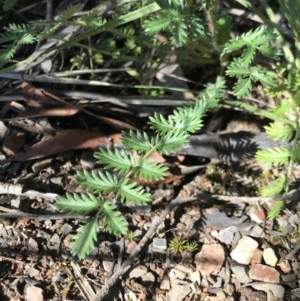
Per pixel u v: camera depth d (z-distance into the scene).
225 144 0.29
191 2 0.28
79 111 0.30
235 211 0.27
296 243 0.26
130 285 0.25
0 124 0.29
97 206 0.21
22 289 0.25
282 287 0.25
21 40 0.25
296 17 0.27
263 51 0.24
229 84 0.32
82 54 0.32
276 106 0.29
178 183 0.28
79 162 0.29
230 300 0.25
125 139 0.23
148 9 0.26
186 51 0.30
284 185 0.26
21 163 0.29
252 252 0.26
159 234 0.27
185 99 0.31
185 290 0.25
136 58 0.30
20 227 0.27
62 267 0.26
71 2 0.34
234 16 0.34
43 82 0.31
